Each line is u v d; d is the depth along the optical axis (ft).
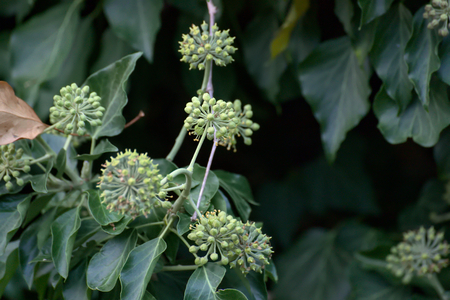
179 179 4.21
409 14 4.42
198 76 4.90
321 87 4.60
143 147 5.58
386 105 4.44
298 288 5.77
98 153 4.18
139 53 4.25
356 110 4.55
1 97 4.11
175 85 5.64
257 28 4.84
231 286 4.26
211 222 4.04
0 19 5.02
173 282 4.29
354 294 4.80
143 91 5.24
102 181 3.97
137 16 4.65
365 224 5.98
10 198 4.21
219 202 4.21
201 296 4.04
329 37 4.81
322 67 4.60
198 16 4.76
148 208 3.98
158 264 4.16
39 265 4.25
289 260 5.96
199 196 4.08
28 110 4.14
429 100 4.38
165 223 4.14
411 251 4.64
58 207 4.28
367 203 5.86
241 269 4.09
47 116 4.80
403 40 4.42
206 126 4.07
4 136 4.12
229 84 4.89
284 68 4.81
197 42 4.21
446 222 5.40
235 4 4.83
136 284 4.02
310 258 5.90
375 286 4.81
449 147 4.70
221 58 4.20
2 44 4.93
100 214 4.10
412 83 4.36
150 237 4.18
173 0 4.76
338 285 5.63
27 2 4.83
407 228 5.55
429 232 4.63
